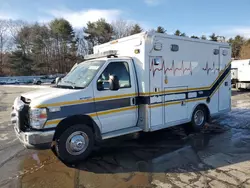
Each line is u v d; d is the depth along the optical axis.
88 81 4.64
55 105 4.15
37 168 4.32
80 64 5.51
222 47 7.06
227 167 4.21
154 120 5.38
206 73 6.63
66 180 3.84
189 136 6.23
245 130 6.74
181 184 3.62
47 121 4.08
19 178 3.92
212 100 6.92
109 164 4.46
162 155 4.88
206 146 5.40
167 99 5.64
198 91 6.44
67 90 4.51
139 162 4.53
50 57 59.41
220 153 4.93
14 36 62.81
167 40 5.54
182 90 5.99
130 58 5.25
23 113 4.23
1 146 5.55
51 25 59.38
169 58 5.61
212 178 3.79
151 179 3.82
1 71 59.19
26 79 45.78
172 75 5.72
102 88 4.71
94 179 3.86
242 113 9.13
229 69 7.39
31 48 58.62
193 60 6.22
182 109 6.05
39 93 4.51
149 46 5.17
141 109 5.30
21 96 4.76
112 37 54.06
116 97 4.91
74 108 4.36
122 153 5.04
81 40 58.66
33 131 4.04
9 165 4.46
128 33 53.78
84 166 4.39
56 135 4.33
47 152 5.12
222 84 7.20
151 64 5.25
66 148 4.37
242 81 17.88
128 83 5.14
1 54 62.00
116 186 3.62
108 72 4.87
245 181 3.66
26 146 4.13
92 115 4.58
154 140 5.92
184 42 5.95
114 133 4.90
